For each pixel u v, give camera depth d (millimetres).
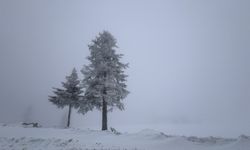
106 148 15828
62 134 21594
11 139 18578
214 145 16500
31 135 20969
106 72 28594
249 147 14555
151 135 20203
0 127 26062
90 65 29078
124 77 29719
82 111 29125
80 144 17094
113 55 29828
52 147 16125
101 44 30281
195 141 17875
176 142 16750
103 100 27625
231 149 14531
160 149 15469
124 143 17672
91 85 28219
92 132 22703
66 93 39812
